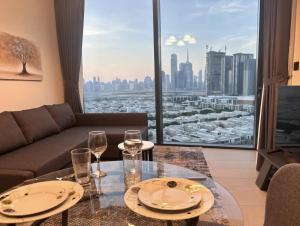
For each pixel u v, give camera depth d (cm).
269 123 311
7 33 292
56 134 322
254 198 233
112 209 135
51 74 389
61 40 402
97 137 148
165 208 85
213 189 132
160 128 426
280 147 252
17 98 312
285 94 240
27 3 330
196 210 86
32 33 341
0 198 98
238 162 331
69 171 161
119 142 316
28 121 276
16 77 307
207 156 357
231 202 121
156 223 126
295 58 298
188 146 412
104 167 177
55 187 106
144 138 342
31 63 336
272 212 89
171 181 108
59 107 357
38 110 307
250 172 297
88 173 137
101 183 151
